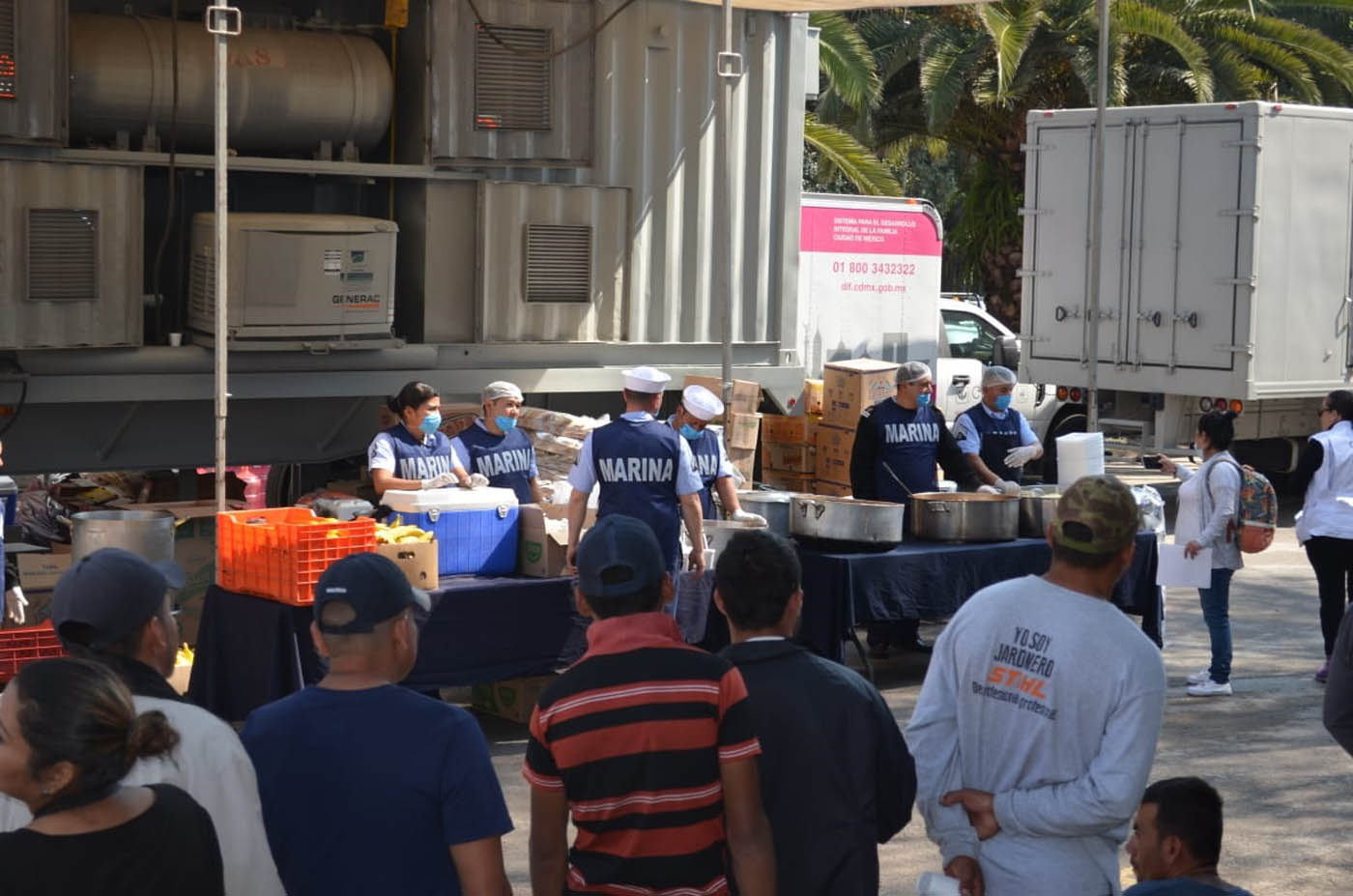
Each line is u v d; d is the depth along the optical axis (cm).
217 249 838
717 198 1284
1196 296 1584
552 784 357
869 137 2436
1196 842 391
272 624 740
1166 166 1599
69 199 1031
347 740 338
